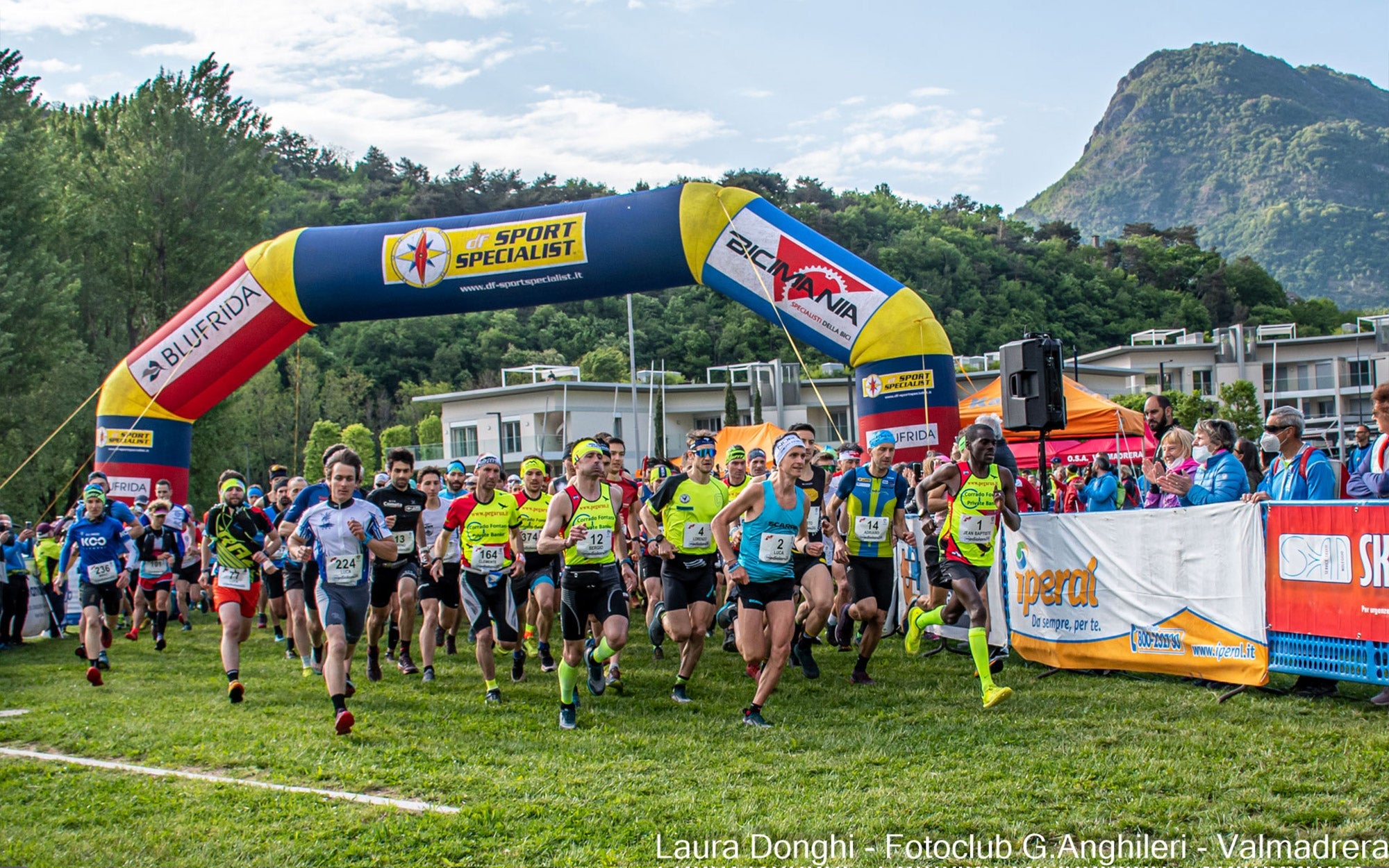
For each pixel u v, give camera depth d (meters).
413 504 9.08
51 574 13.59
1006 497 7.05
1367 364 70.69
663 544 7.32
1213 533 6.73
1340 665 5.95
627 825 4.34
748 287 13.91
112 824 4.63
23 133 28.53
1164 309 103.12
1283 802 4.33
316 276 15.19
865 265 13.63
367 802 4.84
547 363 79.25
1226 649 6.64
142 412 16.00
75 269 31.61
